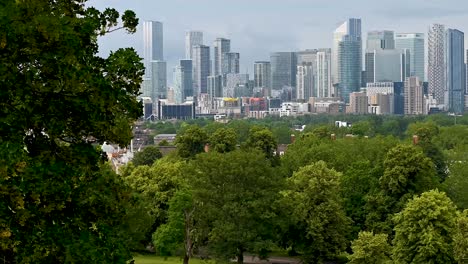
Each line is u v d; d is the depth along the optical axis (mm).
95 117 27375
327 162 136375
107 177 31516
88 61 28484
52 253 25516
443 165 152750
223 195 87188
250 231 85750
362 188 104438
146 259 96438
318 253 95875
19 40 25125
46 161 26969
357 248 82688
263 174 88500
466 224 74188
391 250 82625
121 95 28375
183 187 92938
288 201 90938
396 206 97312
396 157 98812
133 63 29078
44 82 26469
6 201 24047
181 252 93125
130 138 29750
